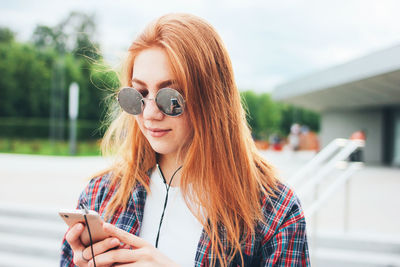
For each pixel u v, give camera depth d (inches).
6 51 1144.8
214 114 36.2
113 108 48.2
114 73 45.8
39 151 840.9
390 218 185.2
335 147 129.3
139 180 40.6
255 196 37.5
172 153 40.9
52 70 1176.8
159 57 34.3
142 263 32.0
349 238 151.3
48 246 174.7
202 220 37.4
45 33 1444.4
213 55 36.6
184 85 34.2
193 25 35.9
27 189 264.8
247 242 37.3
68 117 1177.4
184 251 38.1
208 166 36.5
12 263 166.2
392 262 138.6
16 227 190.1
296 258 35.9
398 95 469.1
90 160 572.4
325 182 262.2
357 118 677.9
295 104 796.0
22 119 1159.0
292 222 36.9
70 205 212.2
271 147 1024.9
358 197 246.5
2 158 584.1
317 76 523.8
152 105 34.6
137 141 42.2
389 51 358.6
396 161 615.5
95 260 32.1
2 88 1128.8
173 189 40.1
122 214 40.7
